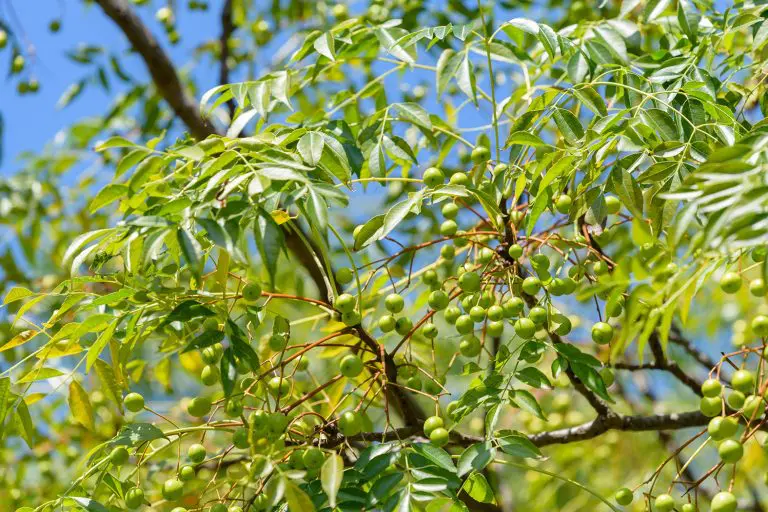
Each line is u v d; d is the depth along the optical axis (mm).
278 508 1754
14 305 2334
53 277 2551
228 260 1754
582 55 1910
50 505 1788
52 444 2277
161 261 1854
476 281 1825
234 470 1955
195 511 1791
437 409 1799
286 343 1807
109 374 1809
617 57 1909
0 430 1798
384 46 1913
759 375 1746
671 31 1987
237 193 1764
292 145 1854
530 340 1801
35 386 2145
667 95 1846
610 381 1817
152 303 1783
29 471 2424
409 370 1880
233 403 1774
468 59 1894
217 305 1785
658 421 1925
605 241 1902
